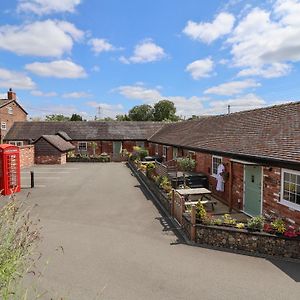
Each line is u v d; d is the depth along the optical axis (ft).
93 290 21.50
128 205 47.26
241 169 42.83
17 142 128.57
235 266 25.61
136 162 97.09
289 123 40.88
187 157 63.26
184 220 34.63
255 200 39.45
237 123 57.72
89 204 48.03
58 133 125.59
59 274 23.90
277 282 22.71
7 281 11.64
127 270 24.79
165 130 119.65
